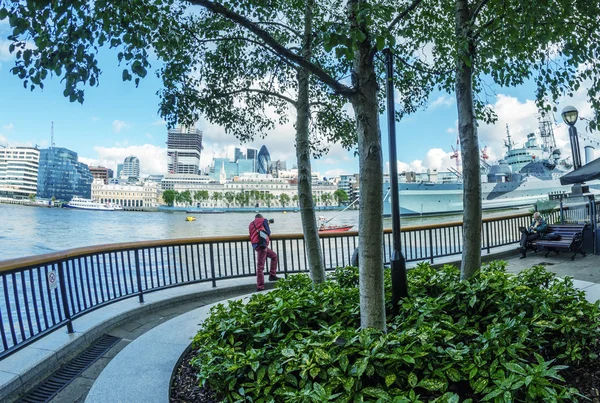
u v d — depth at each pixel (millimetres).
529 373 2129
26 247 35375
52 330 4371
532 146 71375
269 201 171375
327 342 2527
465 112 4289
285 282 5234
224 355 2762
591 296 4988
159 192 193000
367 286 3020
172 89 5406
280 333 3197
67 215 108312
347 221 70000
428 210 55844
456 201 57375
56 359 4082
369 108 3074
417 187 55312
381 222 3051
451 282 3959
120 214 131125
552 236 10164
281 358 2561
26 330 7688
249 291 7797
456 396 1915
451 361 2418
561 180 10070
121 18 2965
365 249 3033
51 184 173875
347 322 3553
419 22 5434
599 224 10555
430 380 2236
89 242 39906
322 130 7180
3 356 3682
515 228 12883
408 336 2582
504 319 2988
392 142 3951
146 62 3012
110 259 5961
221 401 2656
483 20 4918
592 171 9164
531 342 2830
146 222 84750
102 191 183750
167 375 3174
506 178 62125
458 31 4078
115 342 4887
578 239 9711
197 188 176000
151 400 2744
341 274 5270
